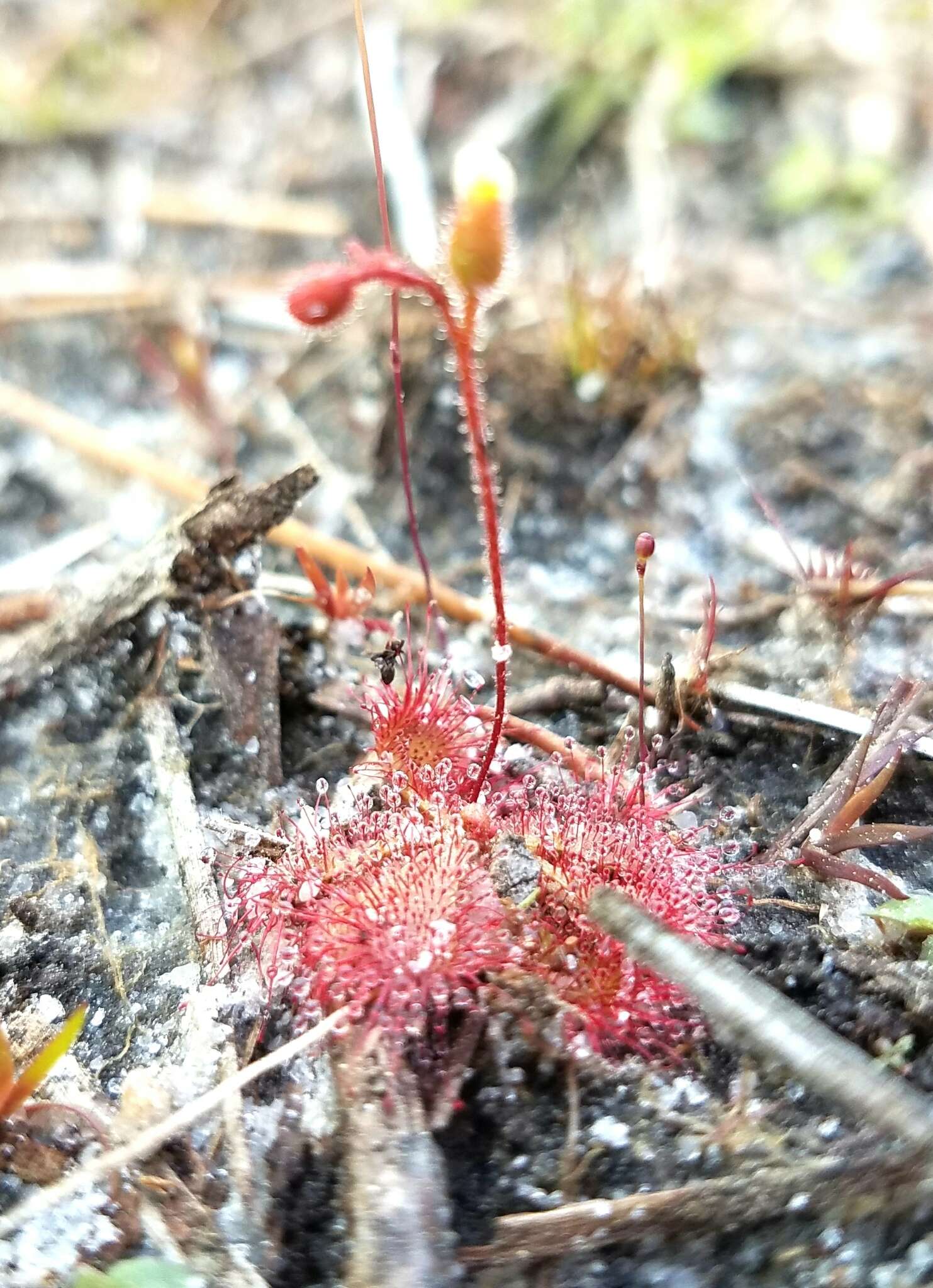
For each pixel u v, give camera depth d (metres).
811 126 0.10
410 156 0.09
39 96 0.11
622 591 0.07
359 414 0.08
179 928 0.05
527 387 0.08
